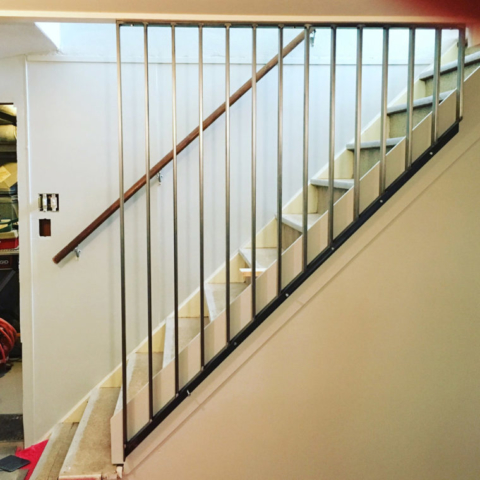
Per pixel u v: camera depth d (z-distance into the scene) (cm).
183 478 241
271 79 322
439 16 220
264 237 330
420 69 328
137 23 214
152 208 320
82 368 325
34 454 315
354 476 246
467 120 232
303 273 231
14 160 471
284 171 328
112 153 315
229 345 233
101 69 310
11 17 208
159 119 316
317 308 236
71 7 207
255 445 241
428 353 242
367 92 327
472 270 239
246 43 316
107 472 234
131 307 324
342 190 267
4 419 365
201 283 232
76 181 315
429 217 234
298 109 325
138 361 309
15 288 490
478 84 230
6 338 466
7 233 460
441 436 247
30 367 323
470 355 244
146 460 240
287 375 238
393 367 241
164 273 325
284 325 236
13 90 308
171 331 303
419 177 232
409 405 245
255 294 234
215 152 322
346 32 323
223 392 238
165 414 235
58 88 310
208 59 315
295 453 243
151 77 313
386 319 238
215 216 327
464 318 241
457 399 246
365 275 235
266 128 325
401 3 216
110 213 303
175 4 210
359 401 242
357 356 239
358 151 228
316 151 328
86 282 321
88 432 269
